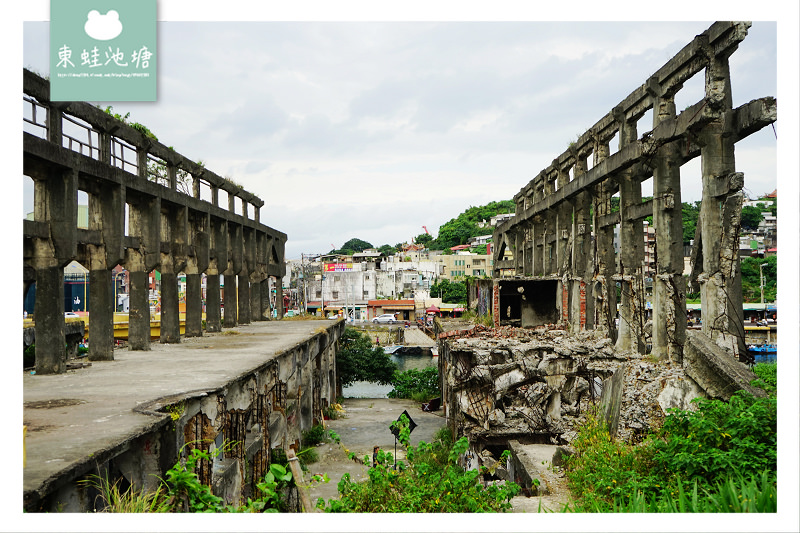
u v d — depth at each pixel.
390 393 40.81
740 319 15.60
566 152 29.45
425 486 9.88
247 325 35.62
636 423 13.71
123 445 8.60
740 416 9.02
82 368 16.20
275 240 42.94
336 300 90.88
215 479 12.19
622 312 21.80
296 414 22.66
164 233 24.62
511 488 9.97
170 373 15.02
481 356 21.11
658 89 19.22
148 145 21.50
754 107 14.63
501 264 45.19
